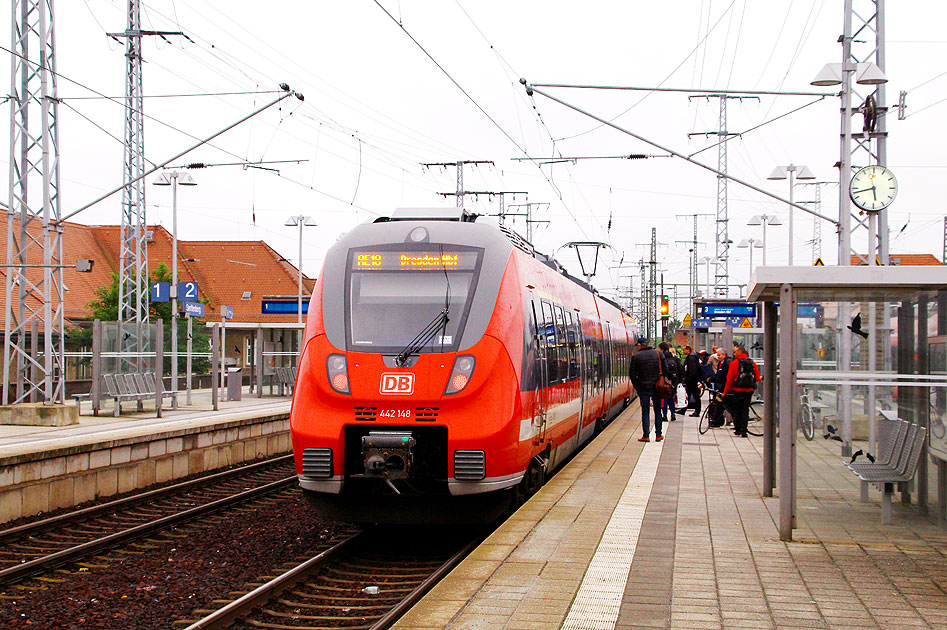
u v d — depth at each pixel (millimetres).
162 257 63469
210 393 35906
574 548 8836
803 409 9805
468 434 10242
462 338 10656
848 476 9766
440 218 12336
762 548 8906
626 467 15031
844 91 18953
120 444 15641
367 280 11211
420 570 9859
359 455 10562
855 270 9289
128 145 33438
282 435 22844
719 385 22406
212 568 10172
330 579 9469
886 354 9883
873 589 7434
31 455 13305
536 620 6523
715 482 13297
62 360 23312
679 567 8125
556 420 13750
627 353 32469
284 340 36500
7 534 11516
